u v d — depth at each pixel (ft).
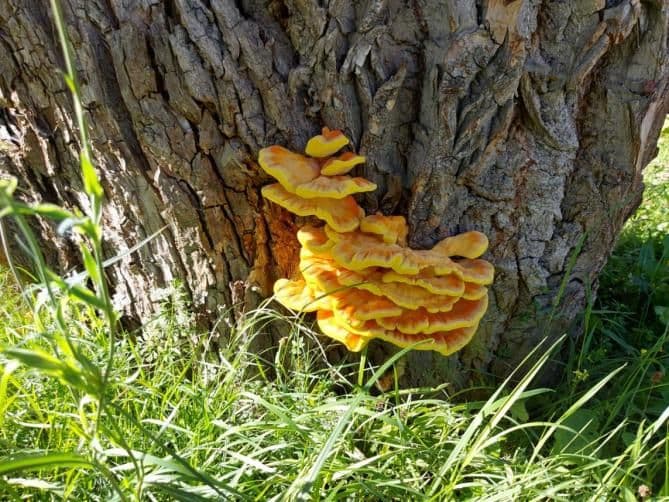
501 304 3.13
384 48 2.57
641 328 3.62
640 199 3.35
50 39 2.63
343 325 2.74
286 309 3.22
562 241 3.03
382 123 2.69
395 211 2.95
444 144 2.66
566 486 2.24
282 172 2.56
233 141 2.75
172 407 2.81
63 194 3.32
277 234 3.02
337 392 3.37
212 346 3.42
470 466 2.68
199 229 3.03
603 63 2.69
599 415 2.96
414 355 3.19
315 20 2.52
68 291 1.29
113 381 2.38
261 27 2.61
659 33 2.56
